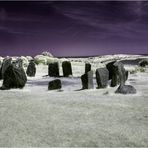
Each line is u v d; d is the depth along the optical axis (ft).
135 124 26.84
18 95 46.65
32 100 40.75
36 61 149.89
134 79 78.43
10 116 30.09
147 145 20.88
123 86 50.14
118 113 31.81
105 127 25.73
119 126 26.09
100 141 21.75
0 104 37.17
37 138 22.58
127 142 21.50
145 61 133.39
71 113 31.65
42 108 34.40
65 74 96.43
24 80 61.77
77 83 74.38
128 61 241.35
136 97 44.19
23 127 25.77
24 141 21.85
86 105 36.63
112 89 55.42
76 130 24.75
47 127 25.75
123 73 65.98
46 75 98.68
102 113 31.76
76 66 136.56
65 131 24.44
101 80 59.67
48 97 44.19
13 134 23.66
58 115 30.66
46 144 21.16
